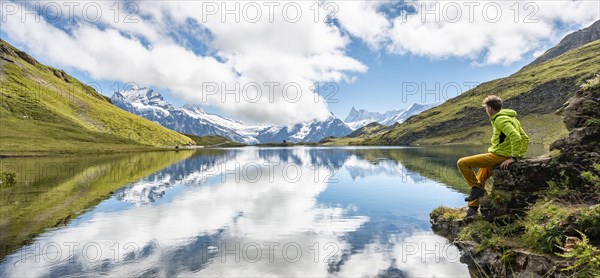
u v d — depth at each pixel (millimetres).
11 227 15477
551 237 8773
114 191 26203
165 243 13242
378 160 63844
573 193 9961
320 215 18203
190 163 61781
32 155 83875
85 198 23188
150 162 63375
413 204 20938
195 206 20609
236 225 16031
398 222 16531
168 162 64125
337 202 21844
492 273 9906
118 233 14562
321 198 23359
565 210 9344
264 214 18406
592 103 10805
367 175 37812
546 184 10727
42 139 121188
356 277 9984
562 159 10570
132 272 10336
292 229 15344
